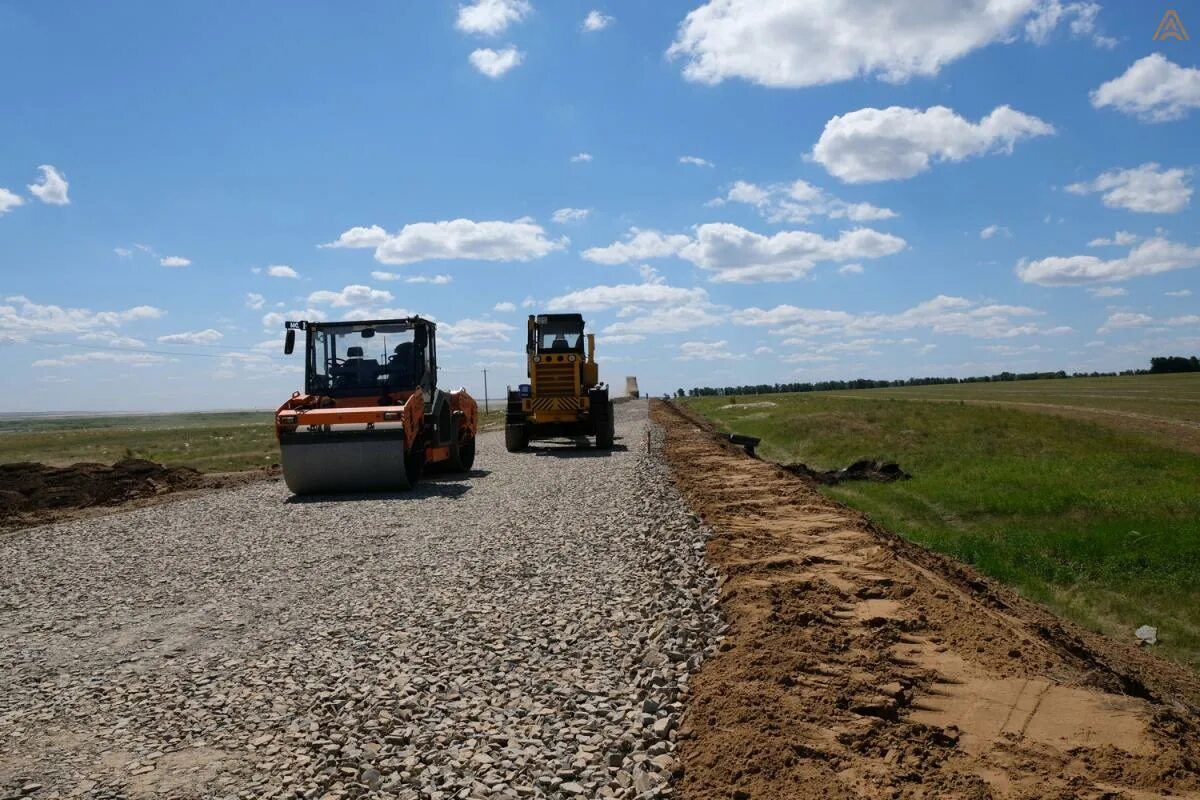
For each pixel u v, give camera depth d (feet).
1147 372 459.32
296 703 19.34
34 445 183.52
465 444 73.15
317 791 14.97
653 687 19.10
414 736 17.03
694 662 20.59
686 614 25.16
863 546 34.14
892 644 21.45
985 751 15.11
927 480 89.20
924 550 45.96
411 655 22.40
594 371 96.07
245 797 14.83
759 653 19.95
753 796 13.55
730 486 55.57
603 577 30.68
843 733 15.67
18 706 20.13
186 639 25.30
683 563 31.96
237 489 65.26
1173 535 55.57
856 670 19.22
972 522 67.56
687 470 67.77
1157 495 71.15
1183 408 152.76
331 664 22.00
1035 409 153.58
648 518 42.98
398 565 34.45
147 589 32.42
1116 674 27.71
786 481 57.72
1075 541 55.93
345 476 57.52
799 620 22.97
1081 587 48.32
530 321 95.25
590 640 23.31
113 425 448.65
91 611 29.37
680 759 15.37
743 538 36.22
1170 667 36.35
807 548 34.01
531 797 14.33
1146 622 42.32
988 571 51.44
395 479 57.77
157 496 67.31
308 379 62.64
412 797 14.49
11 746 17.65
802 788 13.55
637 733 16.52
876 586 27.48
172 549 40.55
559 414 92.68
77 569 36.83
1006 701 17.48
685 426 138.10
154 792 15.20
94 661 23.57
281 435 57.67
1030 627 29.27
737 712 16.58
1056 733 15.80
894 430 131.13
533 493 56.03
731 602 25.61
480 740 16.76
